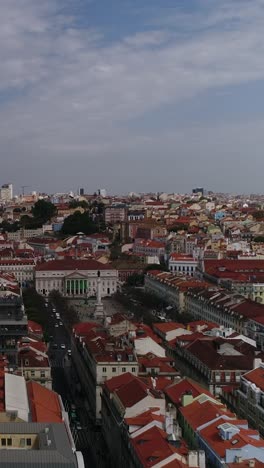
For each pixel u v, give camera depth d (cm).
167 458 18538
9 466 14850
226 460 18825
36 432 17288
